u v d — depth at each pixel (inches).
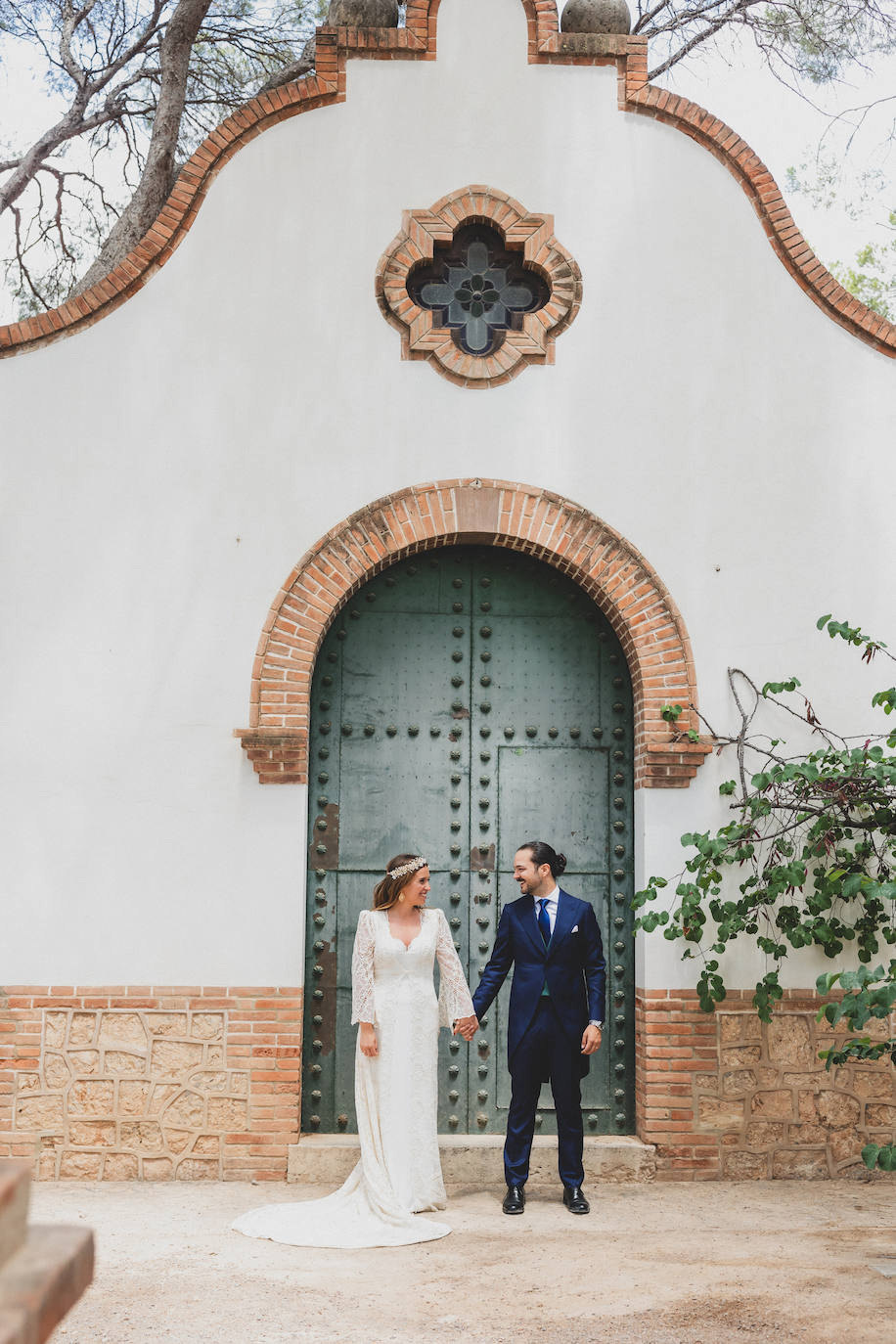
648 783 305.0
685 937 300.2
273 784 301.3
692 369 319.3
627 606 311.4
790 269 323.0
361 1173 262.7
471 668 321.1
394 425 313.7
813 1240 243.0
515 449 314.8
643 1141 299.3
